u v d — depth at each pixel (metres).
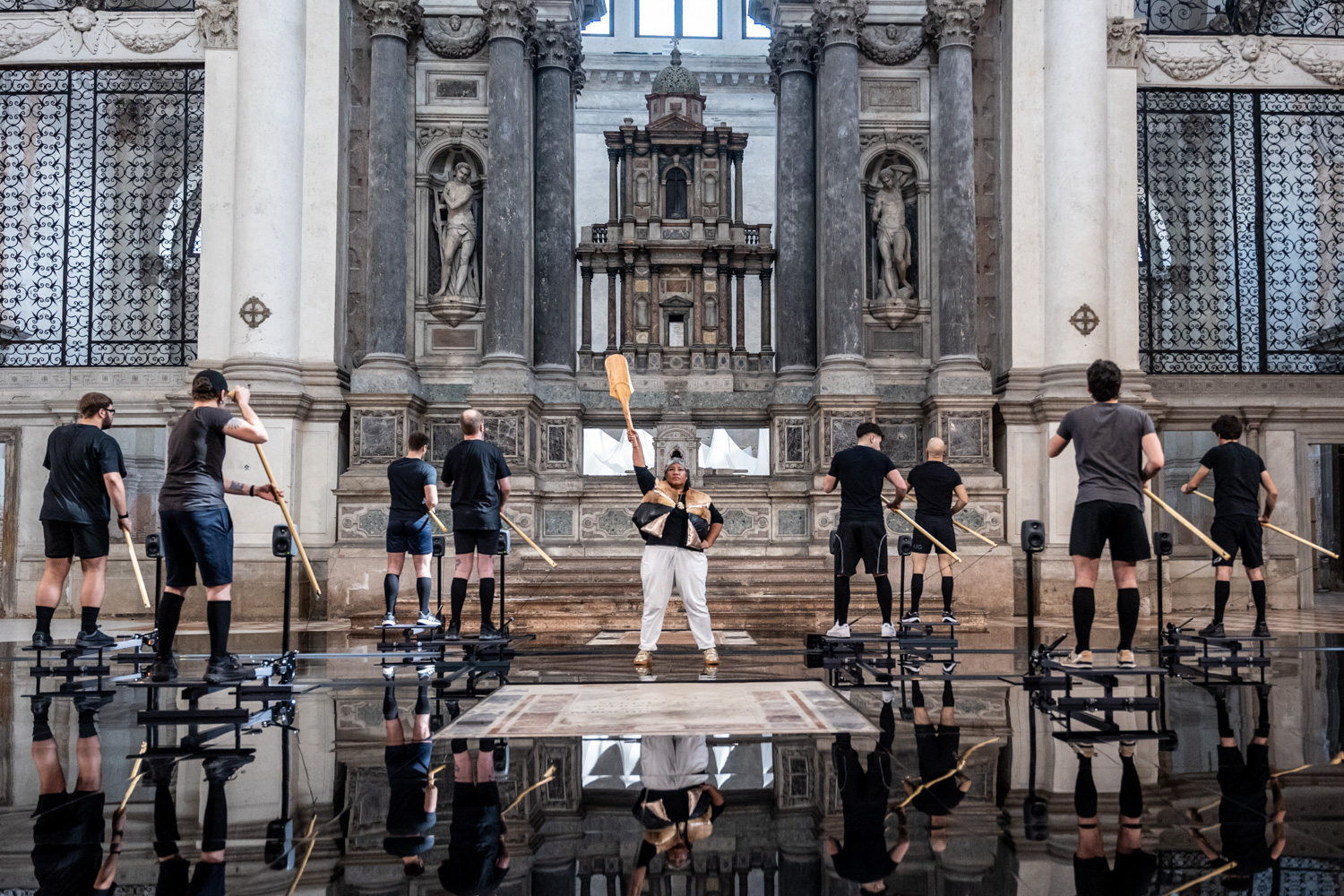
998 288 14.18
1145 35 14.05
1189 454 19.03
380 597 12.24
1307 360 14.48
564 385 14.47
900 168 14.88
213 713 5.00
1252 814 3.20
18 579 13.95
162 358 14.82
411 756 4.11
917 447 14.14
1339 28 14.89
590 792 3.52
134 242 15.59
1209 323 16.16
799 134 15.08
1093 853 2.81
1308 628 10.38
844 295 13.88
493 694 5.83
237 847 2.93
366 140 14.19
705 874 2.68
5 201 15.39
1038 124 13.75
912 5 14.55
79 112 15.81
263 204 12.84
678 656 7.87
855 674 6.71
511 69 13.90
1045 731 4.59
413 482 8.02
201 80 14.04
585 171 25.62
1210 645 8.45
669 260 15.82
